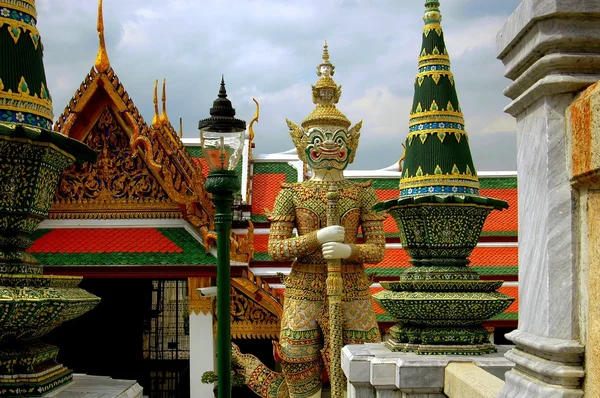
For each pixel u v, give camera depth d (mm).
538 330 4309
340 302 9969
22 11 7652
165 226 14766
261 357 17016
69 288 7840
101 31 14273
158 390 16891
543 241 4242
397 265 19188
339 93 12250
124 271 14109
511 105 4766
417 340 8617
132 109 14414
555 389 4004
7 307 6609
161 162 14328
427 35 9984
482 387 5898
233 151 8078
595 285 3816
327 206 10961
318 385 11555
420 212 8898
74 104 14242
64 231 14656
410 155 9641
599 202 3791
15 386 6977
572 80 4074
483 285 8656
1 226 7340
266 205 19719
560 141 4164
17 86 7426
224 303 7918
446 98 9625
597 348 3775
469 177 9422
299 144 12148
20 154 7176
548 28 4152
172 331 19641
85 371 16828
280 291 17078
